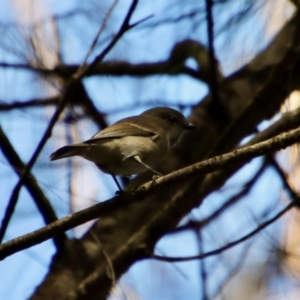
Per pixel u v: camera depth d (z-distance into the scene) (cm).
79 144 874
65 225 785
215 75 1101
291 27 1186
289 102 1043
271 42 1198
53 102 1039
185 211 1011
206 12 1025
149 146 998
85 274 954
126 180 1164
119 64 1160
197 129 1146
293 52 993
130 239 969
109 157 927
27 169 820
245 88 1156
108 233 1018
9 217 827
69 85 821
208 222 1014
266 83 982
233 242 928
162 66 1200
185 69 1220
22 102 1020
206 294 960
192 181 998
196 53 1266
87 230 1024
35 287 922
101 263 970
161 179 781
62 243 959
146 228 982
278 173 1023
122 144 953
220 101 1138
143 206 1056
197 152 1131
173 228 1002
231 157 745
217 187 1039
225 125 1141
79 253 972
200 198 1023
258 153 734
